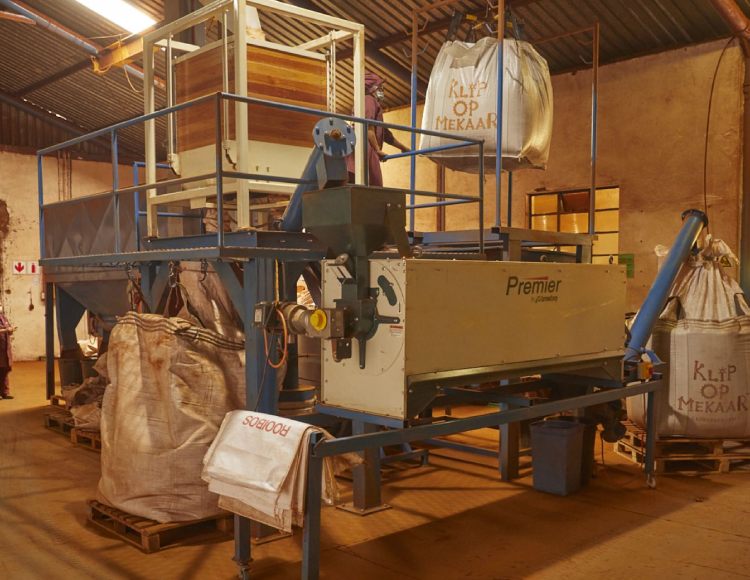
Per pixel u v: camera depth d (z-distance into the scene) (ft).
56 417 25.05
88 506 15.46
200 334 14.88
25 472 19.63
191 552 13.74
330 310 11.30
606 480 18.43
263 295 14.01
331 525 15.19
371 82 21.86
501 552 13.60
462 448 20.86
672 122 29.35
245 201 15.37
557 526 15.02
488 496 17.17
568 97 32.65
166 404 14.39
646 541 14.10
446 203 18.43
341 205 11.37
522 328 13.47
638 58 30.22
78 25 37.73
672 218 29.48
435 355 11.71
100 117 49.34
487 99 17.75
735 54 27.53
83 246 23.73
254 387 13.97
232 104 15.81
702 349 18.78
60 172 48.91
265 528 14.29
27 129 49.37
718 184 28.14
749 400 18.81
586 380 17.12
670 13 27.45
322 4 31.48
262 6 15.84
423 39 32.14
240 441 11.62
